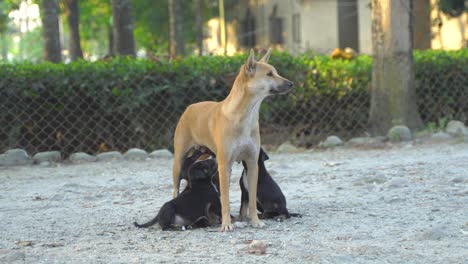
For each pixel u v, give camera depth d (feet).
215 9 129.08
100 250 22.16
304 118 49.55
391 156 42.22
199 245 22.44
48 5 57.26
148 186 34.94
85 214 28.50
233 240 22.82
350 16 100.94
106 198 32.19
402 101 49.49
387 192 30.83
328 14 101.86
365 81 51.01
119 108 45.65
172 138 47.01
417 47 87.97
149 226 25.41
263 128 49.26
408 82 49.65
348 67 50.72
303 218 26.32
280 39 114.01
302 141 49.24
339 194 31.04
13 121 44.55
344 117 50.80
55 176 39.11
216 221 25.75
